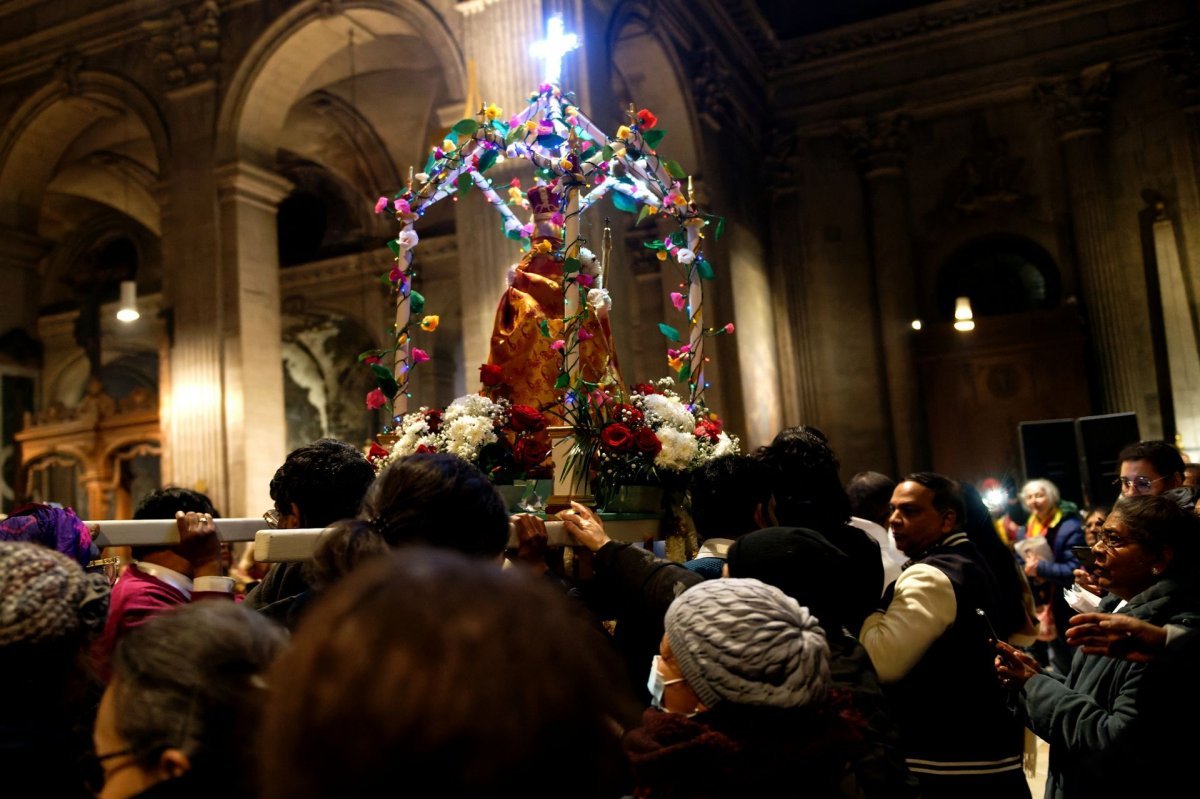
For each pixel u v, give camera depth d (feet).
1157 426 47.91
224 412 39.78
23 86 46.06
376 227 62.59
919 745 9.68
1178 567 9.04
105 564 10.28
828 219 55.21
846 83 55.62
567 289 12.51
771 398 51.65
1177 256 48.60
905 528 11.04
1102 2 50.85
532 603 2.89
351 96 57.31
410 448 13.00
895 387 52.80
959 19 53.21
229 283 40.47
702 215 15.85
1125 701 8.43
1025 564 22.13
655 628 8.87
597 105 35.63
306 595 7.77
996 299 53.67
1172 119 49.37
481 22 35.29
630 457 12.38
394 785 2.58
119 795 4.80
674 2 44.68
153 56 43.34
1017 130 53.21
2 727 5.52
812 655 5.99
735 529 10.37
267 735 2.80
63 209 69.62
